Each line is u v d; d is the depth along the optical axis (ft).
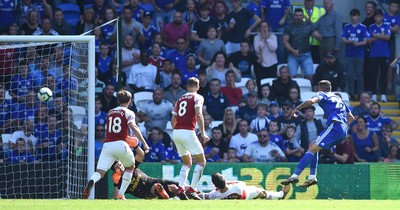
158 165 190.39
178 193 154.61
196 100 154.30
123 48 240.32
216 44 241.55
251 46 251.60
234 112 221.25
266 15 257.14
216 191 167.02
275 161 208.03
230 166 193.36
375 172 199.62
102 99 222.07
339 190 198.08
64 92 197.67
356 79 250.98
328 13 250.78
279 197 173.68
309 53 247.29
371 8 251.60
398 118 245.65
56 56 198.59
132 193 166.30
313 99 161.38
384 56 250.16
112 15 243.60
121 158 152.97
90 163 178.40
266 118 217.36
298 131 212.43
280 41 253.24
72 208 115.24
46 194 186.60
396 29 254.47
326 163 204.44
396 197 199.93
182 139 154.61
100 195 185.88
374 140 215.10
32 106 197.26
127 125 152.56
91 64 179.83
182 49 239.91
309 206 120.88
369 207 120.67
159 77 234.38
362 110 227.20
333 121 162.09
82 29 244.01
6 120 196.34
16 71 204.44
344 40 248.73
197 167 155.94
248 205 121.29
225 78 234.58
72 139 192.75
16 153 192.65
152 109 221.05
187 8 254.27
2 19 249.34
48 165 186.91
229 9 273.75
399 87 258.57
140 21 251.60
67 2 261.24
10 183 185.88
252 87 227.61
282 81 229.86
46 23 242.37
